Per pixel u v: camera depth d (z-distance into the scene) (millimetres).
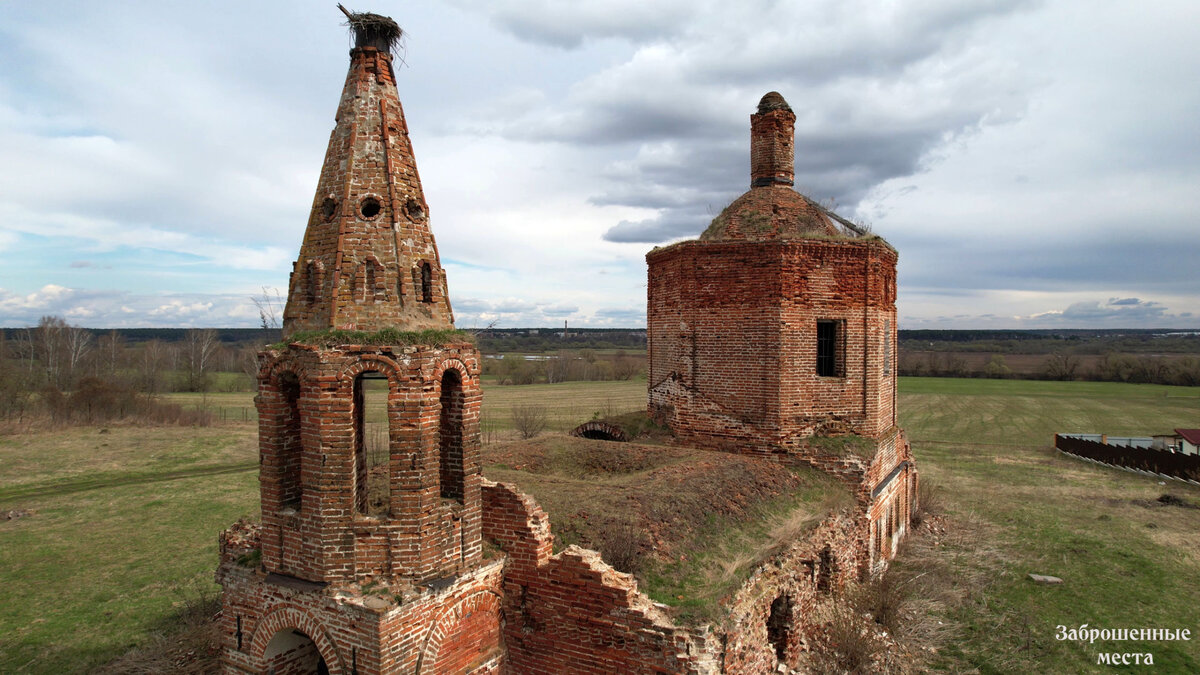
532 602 10570
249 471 37250
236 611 9844
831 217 21594
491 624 10188
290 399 9453
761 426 18188
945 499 29125
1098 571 19719
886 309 20172
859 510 17000
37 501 30109
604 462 17109
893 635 14938
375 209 9422
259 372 9336
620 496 13016
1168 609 17016
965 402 69812
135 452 41250
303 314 9391
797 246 18031
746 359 18469
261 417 9320
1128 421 56656
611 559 10742
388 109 9688
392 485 8820
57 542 24047
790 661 12617
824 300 18438
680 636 9352
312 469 8812
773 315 17984
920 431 52375
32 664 14820
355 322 9000
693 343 19359
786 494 15508
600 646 10000
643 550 11148
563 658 10336
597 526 11586
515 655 10734
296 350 8875
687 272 19422
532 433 45219
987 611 16891
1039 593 18062
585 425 22266
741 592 10797
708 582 10805
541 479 14578
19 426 47438
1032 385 87688
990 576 19266
